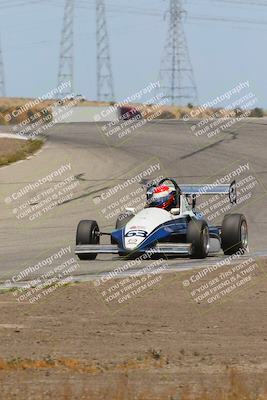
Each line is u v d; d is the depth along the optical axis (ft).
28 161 523.29
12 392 101.30
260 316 159.63
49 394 100.27
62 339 137.69
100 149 573.74
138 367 116.06
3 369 114.52
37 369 114.62
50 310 165.37
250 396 97.86
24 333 142.82
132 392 100.58
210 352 127.44
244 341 136.67
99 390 101.81
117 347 131.23
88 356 124.26
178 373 112.16
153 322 153.69
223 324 151.94
